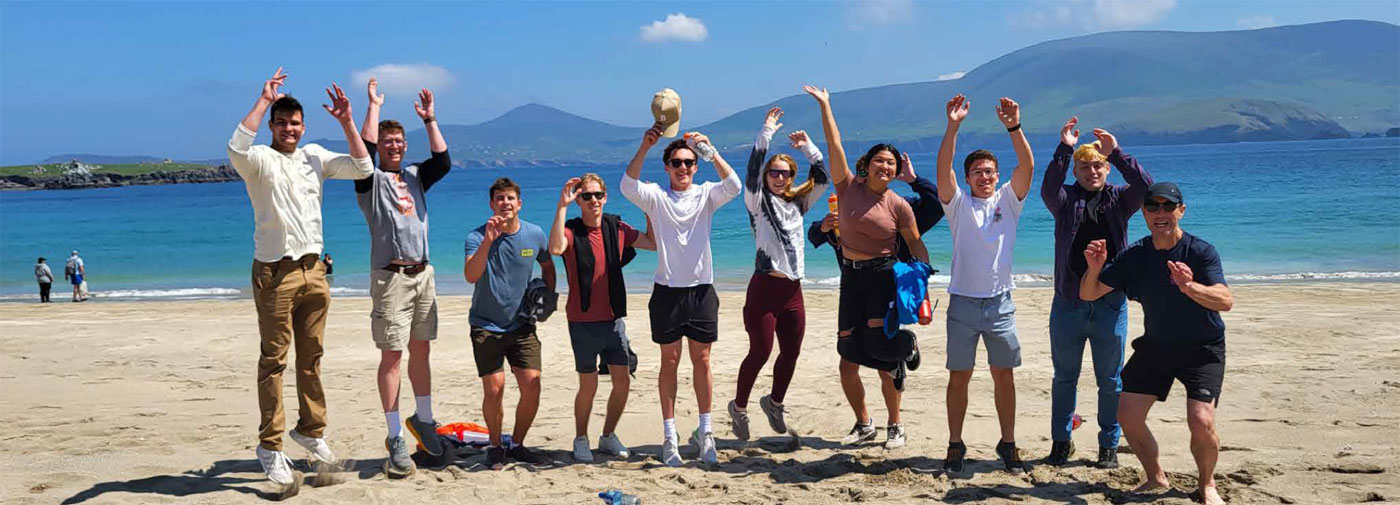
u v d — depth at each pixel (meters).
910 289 5.48
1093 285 4.93
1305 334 11.07
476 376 9.50
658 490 5.27
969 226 5.34
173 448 6.30
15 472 5.61
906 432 6.61
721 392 8.42
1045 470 5.49
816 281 20.81
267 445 5.03
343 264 30.09
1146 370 4.83
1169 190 4.59
